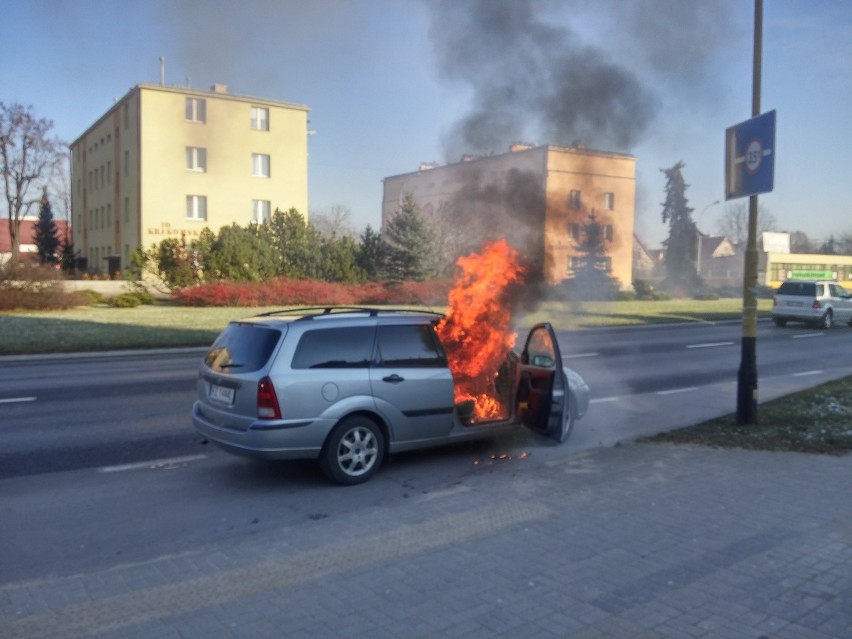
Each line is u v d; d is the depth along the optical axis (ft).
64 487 20.90
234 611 12.80
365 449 21.47
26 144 170.40
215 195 144.15
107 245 160.86
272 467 23.16
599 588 13.71
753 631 12.08
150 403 34.47
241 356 20.98
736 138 28.30
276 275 116.57
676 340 69.67
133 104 139.64
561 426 24.04
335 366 20.88
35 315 81.25
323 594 13.50
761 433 26.99
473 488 20.57
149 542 16.48
